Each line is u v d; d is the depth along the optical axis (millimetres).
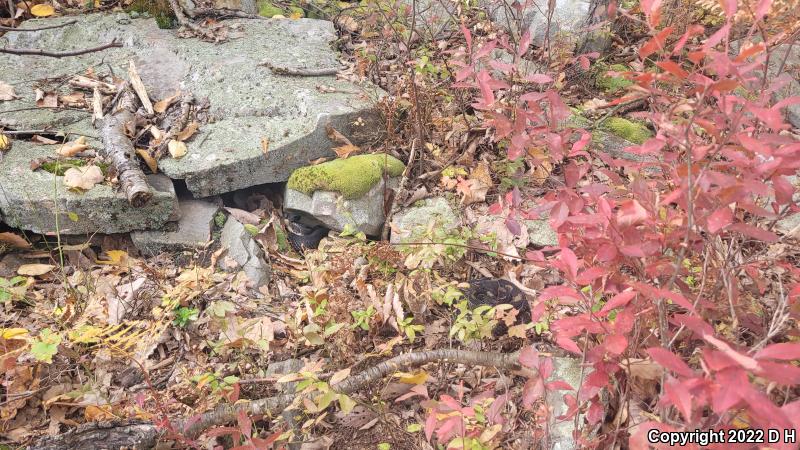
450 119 4531
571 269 1909
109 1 5641
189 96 4539
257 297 3598
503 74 4422
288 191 4098
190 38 5199
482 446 2174
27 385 2889
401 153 4492
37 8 5367
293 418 2799
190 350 3203
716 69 1574
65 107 4363
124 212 3742
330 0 5977
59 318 3145
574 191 2213
